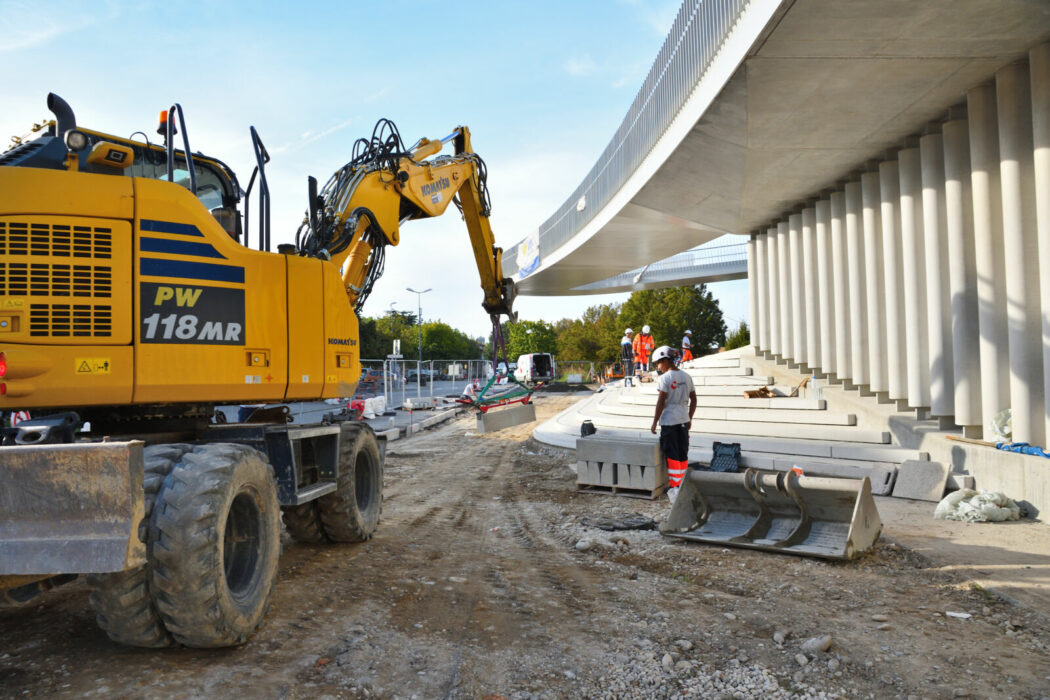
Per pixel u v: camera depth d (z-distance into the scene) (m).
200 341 4.49
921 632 4.26
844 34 7.87
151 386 4.26
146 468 3.74
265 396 4.96
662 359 8.45
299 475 5.71
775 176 13.31
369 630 4.27
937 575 5.51
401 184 8.05
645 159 16.95
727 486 6.91
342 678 3.56
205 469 3.81
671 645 4.04
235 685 3.46
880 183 11.82
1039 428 8.09
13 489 3.28
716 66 10.52
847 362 13.44
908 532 7.06
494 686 3.51
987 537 6.79
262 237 5.51
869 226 12.22
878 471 9.52
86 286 4.06
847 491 6.31
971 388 9.33
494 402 10.22
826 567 5.79
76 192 4.06
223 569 3.78
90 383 4.04
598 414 17.06
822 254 14.29
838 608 4.74
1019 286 8.19
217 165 6.07
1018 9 7.11
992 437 8.70
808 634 4.21
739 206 15.92
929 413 10.71
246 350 4.75
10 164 4.41
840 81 9.09
